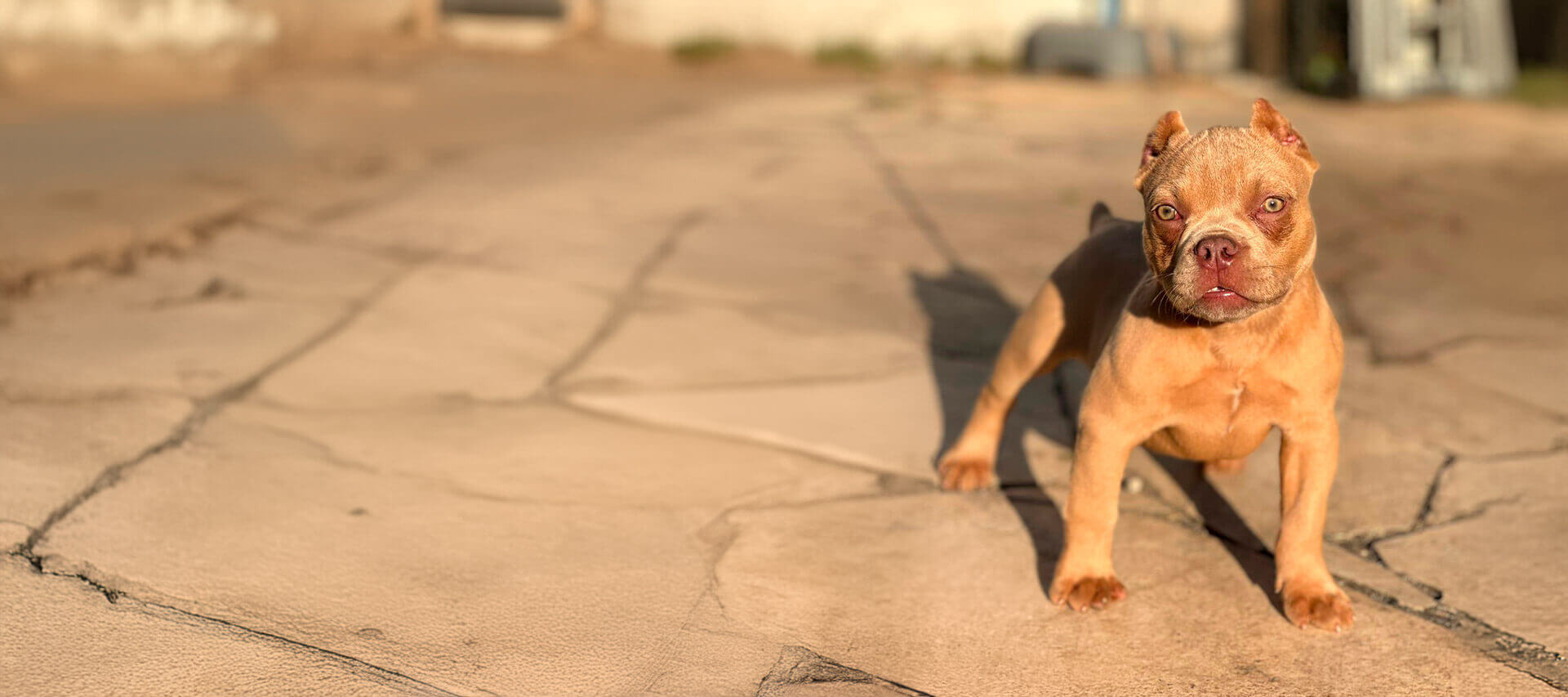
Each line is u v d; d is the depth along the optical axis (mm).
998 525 3646
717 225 7434
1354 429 4379
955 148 10586
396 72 15812
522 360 5035
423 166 9180
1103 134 11562
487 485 3838
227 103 12586
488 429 4301
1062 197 8508
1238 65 17922
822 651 2961
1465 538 3582
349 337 5195
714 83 16203
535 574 3285
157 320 5297
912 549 3488
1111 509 3150
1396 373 4988
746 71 17641
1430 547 3529
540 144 10422
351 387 4648
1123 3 17969
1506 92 15227
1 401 4281
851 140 10969
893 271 6488
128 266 6109
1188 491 3910
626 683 2803
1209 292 2645
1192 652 2988
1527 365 5070
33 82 12680
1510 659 2982
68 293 5625
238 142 10086
